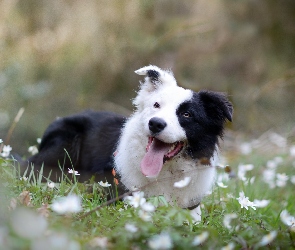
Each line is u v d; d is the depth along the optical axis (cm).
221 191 850
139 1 1881
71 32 1805
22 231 411
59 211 482
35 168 857
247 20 1997
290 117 1820
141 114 747
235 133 1553
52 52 1762
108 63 1822
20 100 1541
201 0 1964
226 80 1894
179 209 560
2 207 490
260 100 1842
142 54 1855
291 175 1079
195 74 1892
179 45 1898
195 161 738
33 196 636
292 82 1859
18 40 1733
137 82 1834
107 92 1825
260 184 1001
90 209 592
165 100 727
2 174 645
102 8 1855
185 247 511
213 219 662
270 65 1959
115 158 773
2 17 1714
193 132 724
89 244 484
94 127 866
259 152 1286
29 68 1688
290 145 1282
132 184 739
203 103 745
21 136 1469
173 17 1911
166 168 732
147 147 718
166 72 826
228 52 1953
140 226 522
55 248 410
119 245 490
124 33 1856
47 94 1661
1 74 1574
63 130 876
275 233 551
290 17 2025
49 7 1811
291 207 842
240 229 606
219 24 1938
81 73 1792
